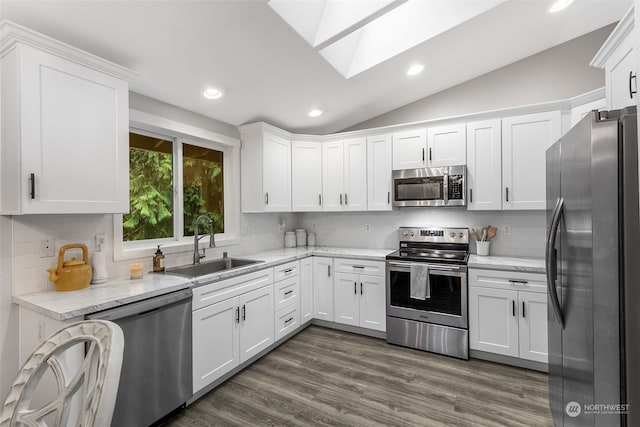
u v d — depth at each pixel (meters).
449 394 2.13
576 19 2.46
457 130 2.95
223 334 2.26
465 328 2.64
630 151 1.01
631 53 1.49
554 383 1.69
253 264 2.65
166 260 2.54
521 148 2.69
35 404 1.52
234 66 2.27
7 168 1.53
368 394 2.14
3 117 1.54
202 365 2.08
